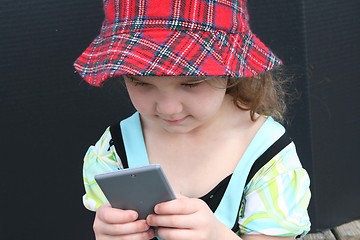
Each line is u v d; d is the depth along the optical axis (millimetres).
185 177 1804
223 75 1536
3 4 2387
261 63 1653
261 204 1726
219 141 1802
